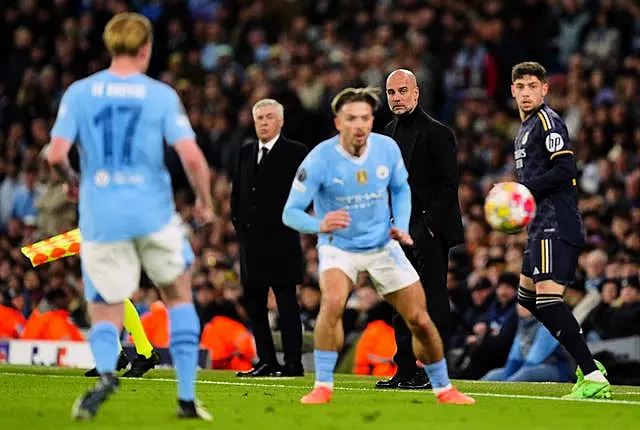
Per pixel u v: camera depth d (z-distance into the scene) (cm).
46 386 3322
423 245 3428
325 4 8688
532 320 4266
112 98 2264
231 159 7038
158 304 4800
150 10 9088
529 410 2586
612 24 7200
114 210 2241
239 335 4956
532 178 3188
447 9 7888
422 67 7156
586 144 6094
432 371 2727
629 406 2761
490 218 2875
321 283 2670
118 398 2820
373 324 4678
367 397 2934
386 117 5456
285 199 4062
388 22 7956
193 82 8038
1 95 8300
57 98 8162
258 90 7312
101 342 2317
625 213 5169
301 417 2380
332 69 7544
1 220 7269
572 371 4231
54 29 8744
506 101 7219
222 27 8831
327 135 6712
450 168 3444
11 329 5519
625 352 4309
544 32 7375
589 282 4594
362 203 2627
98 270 2277
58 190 6456
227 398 2909
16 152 7500
